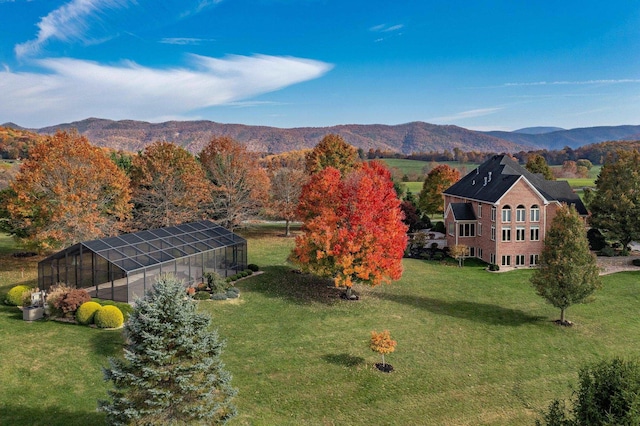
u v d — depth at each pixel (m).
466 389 24.38
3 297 34.22
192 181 58.31
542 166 87.88
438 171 84.88
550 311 38.28
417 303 39.28
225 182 64.31
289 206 66.88
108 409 15.32
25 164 42.28
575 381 25.98
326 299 38.84
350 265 36.62
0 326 27.59
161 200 57.34
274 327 31.59
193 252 39.62
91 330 27.66
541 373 26.78
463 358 28.25
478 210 58.94
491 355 28.97
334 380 24.30
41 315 29.73
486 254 56.69
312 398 22.38
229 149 66.94
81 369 22.58
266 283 42.19
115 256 33.69
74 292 30.06
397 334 31.58
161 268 35.75
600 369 13.89
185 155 62.16
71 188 42.19
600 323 35.69
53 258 34.53
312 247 38.16
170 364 15.20
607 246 59.50
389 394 23.28
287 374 24.61
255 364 25.56
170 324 15.09
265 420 20.05
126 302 32.56
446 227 64.81
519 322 35.44
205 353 15.95
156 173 57.75
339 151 84.19
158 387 15.16
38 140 44.72
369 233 36.81
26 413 18.55
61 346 24.95
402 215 39.84
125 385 15.33
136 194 57.34
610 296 42.16
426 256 59.09
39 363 22.75
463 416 21.80
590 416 13.27
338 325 32.81
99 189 44.84
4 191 45.44
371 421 20.83
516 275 50.41
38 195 42.28
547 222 58.78
